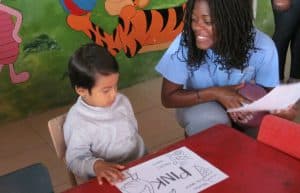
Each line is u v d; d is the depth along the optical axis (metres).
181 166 1.09
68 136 1.36
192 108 1.62
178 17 3.14
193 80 1.67
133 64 3.11
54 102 2.89
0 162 2.36
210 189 1.01
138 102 2.94
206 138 1.21
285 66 3.25
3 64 2.60
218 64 1.57
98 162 1.23
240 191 1.00
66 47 2.79
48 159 2.38
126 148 1.47
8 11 2.50
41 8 2.60
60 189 2.13
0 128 2.69
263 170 1.06
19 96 2.74
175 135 2.57
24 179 1.12
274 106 1.38
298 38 2.89
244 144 1.17
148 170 1.09
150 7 3.00
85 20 2.79
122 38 2.98
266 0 3.67
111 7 2.85
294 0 2.74
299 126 1.11
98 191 1.03
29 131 2.66
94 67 1.29
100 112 1.39
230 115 1.56
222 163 1.10
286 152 1.13
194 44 1.52
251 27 1.50
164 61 1.66
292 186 1.01
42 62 2.74
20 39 2.60
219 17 1.41
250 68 1.62
